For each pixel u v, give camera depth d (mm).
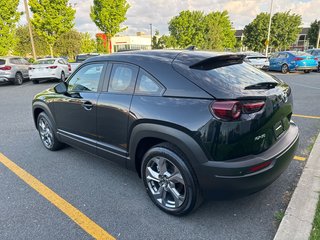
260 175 2297
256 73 2859
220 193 2336
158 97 2557
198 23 41906
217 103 2197
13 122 6473
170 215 2730
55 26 20375
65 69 15578
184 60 2602
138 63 2834
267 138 2441
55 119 4094
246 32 43719
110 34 24516
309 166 3459
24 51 37156
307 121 5676
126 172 3730
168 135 2436
